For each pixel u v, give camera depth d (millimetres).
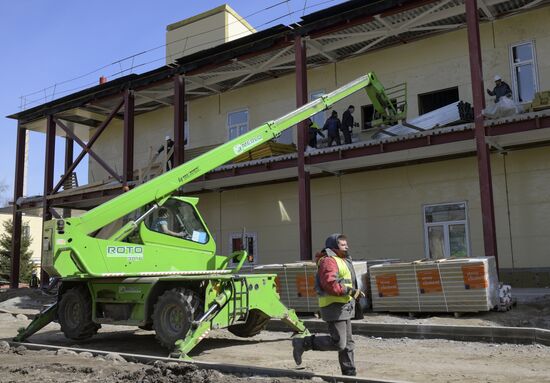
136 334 11828
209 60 20062
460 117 16266
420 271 11984
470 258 11945
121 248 9570
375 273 12625
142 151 27281
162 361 7520
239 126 23906
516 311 11734
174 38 28703
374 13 16297
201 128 25125
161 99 25062
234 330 10469
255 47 18891
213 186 21734
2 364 7625
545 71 16781
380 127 17766
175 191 10500
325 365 7676
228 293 8914
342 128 18266
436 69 18953
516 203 16672
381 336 10375
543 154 16359
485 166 13922
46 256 9148
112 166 28531
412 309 11992
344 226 20062
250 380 6195
